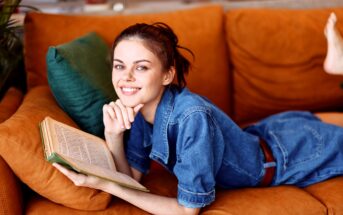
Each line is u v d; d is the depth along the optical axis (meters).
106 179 0.96
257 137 1.30
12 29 1.50
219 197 1.16
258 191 1.19
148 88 1.03
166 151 1.11
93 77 1.28
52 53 1.19
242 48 1.72
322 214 1.11
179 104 1.09
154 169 1.40
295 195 1.16
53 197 1.02
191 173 1.00
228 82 1.73
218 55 1.68
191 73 1.62
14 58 1.54
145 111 1.14
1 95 1.68
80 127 1.26
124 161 1.21
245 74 1.72
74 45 1.33
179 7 2.07
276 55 1.73
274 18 1.75
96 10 1.98
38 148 0.99
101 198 1.03
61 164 0.96
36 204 1.07
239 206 1.09
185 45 1.63
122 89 1.04
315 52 1.75
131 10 1.95
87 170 0.94
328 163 1.27
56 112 1.19
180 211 1.02
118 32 1.62
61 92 1.22
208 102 1.19
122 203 1.09
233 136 1.18
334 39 1.55
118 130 1.14
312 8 1.98
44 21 1.57
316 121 1.38
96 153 1.10
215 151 1.08
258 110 1.75
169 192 1.21
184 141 1.04
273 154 1.26
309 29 1.76
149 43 1.02
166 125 1.10
